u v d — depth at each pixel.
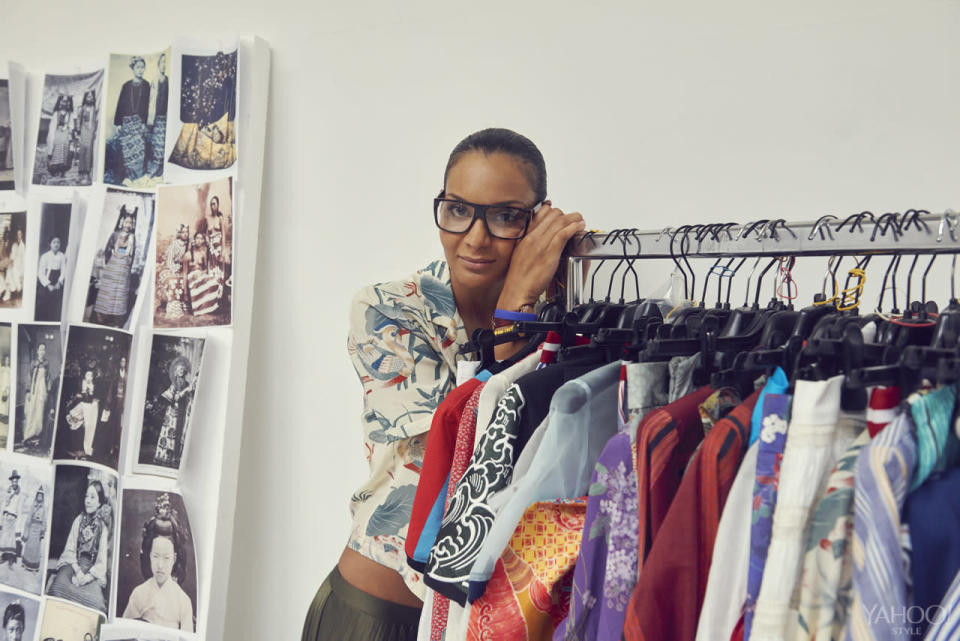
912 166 1.36
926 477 0.64
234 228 1.90
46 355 2.21
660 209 1.57
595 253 1.09
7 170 2.28
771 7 1.46
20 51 2.38
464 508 0.92
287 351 2.00
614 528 0.80
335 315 1.93
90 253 2.15
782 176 1.46
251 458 2.06
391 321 1.35
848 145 1.40
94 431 2.11
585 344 1.05
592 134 1.64
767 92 1.47
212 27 2.08
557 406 0.88
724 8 1.50
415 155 1.83
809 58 1.43
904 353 0.66
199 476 1.95
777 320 0.80
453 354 1.36
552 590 0.89
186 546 1.94
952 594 0.61
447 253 1.34
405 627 1.37
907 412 0.64
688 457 0.80
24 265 2.25
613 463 0.81
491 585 0.89
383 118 1.87
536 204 1.30
